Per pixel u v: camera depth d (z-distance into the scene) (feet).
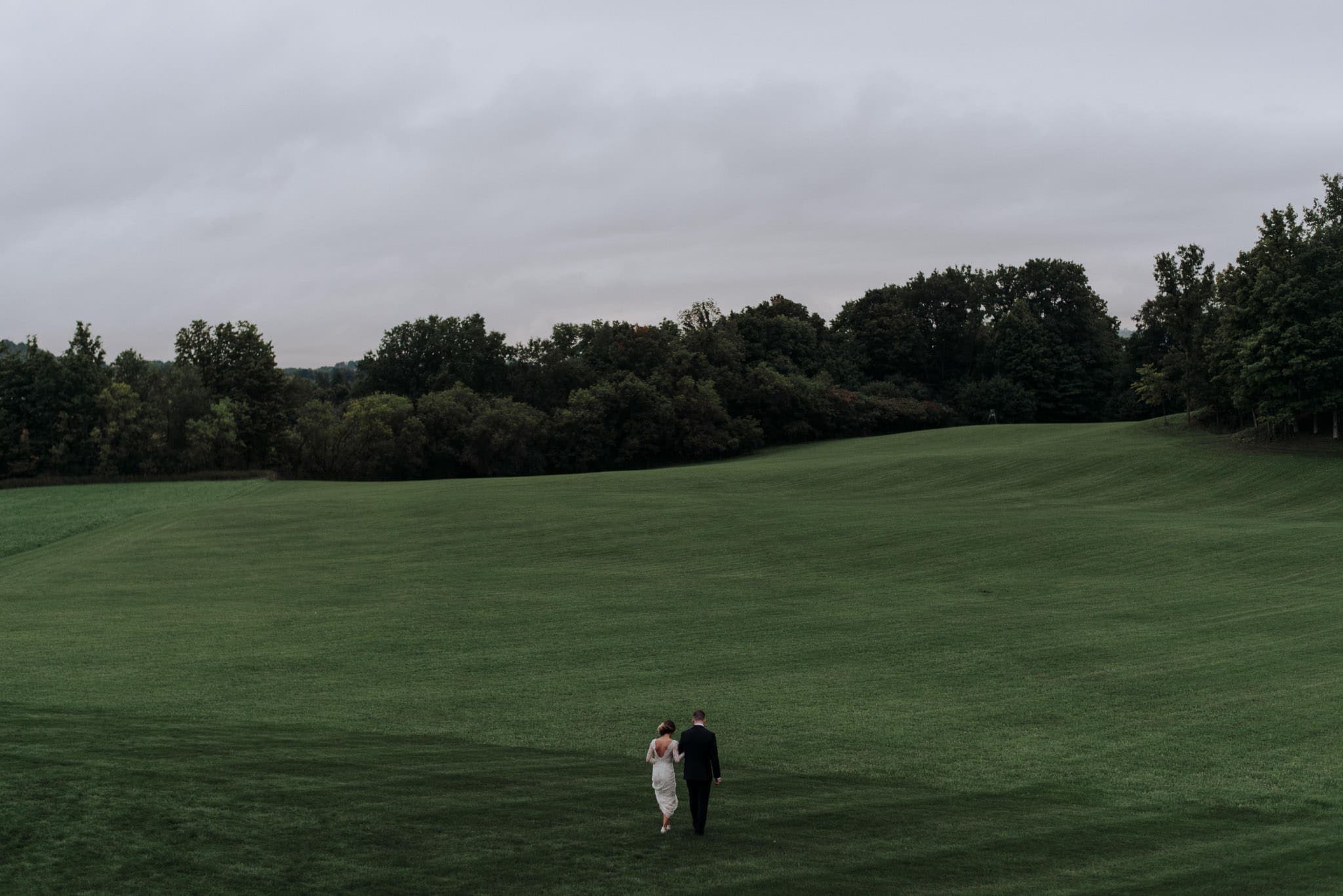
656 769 47.37
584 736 65.10
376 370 430.61
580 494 220.23
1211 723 66.59
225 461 330.95
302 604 115.96
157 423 312.29
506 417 351.87
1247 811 51.01
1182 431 253.44
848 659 87.71
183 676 83.20
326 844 44.45
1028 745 62.90
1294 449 215.51
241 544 163.94
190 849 43.47
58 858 42.29
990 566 132.05
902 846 45.85
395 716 70.08
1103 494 199.82
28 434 303.89
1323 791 53.78
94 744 58.70
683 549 151.43
